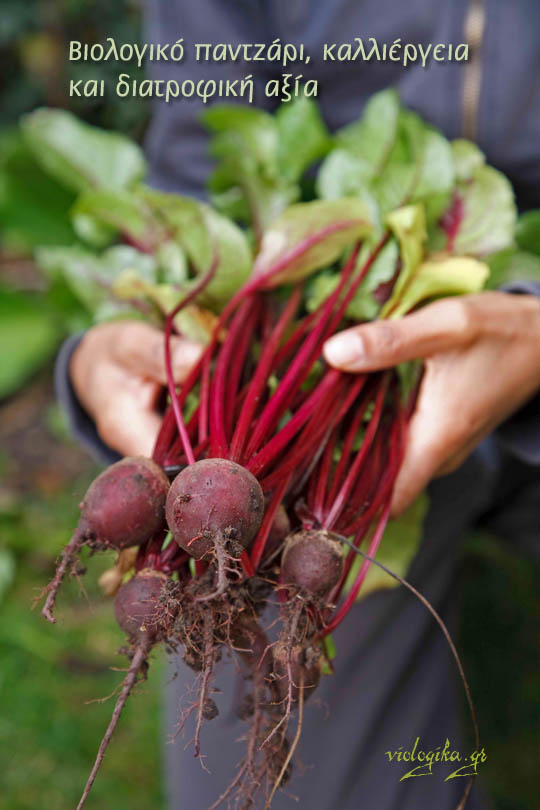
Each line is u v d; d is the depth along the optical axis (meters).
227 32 0.67
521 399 0.55
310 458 0.49
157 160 0.73
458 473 0.64
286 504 0.49
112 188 0.74
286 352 0.55
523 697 0.86
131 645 0.44
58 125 0.74
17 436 1.30
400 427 0.52
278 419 0.50
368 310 0.56
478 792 0.69
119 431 0.57
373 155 0.61
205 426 0.49
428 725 0.66
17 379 1.29
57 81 1.72
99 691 0.86
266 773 0.46
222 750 0.59
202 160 0.71
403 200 0.59
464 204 0.61
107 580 0.49
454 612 0.71
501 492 0.73
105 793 0.77
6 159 0.99
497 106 0.61
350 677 0.62
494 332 0.51
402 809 0.64
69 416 0.62
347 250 0.60
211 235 0.57
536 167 0.63
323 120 0.68
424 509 0.57
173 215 0.59
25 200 1.02
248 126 0.63
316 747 0.62
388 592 0.62
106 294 0.67
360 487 0.51
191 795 0.61
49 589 0.45
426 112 0.63
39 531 1.08
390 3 0.62
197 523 0.42
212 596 0.41
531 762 0.80
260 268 0.55
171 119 0.71
